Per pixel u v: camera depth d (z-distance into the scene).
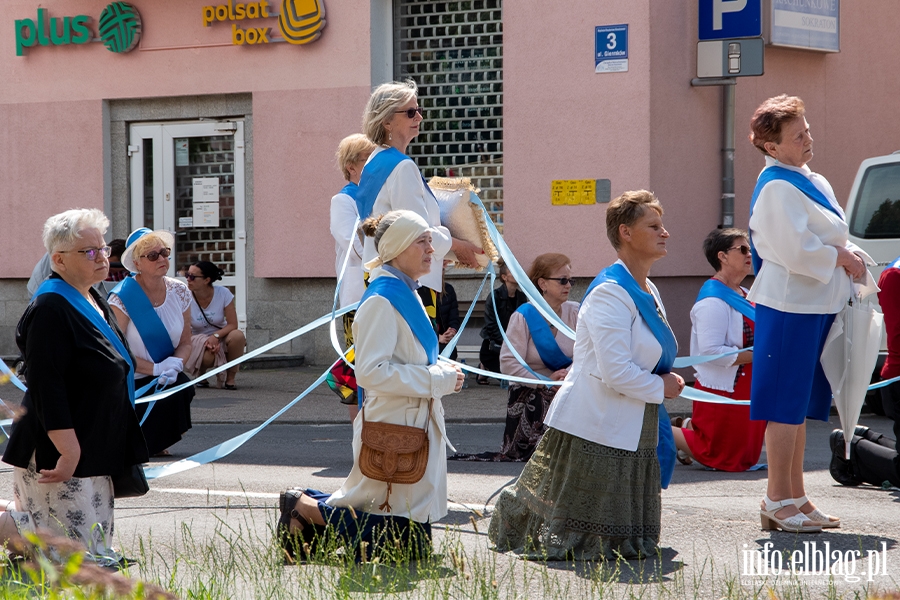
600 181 14.59
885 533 5.95
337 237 7.27
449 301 14.22
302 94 15.86
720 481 7.88
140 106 16.81
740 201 15.27
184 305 8.74
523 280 7.11
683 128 14.69
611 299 5.27
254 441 10.08
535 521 5.44
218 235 16.67
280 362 15.94
